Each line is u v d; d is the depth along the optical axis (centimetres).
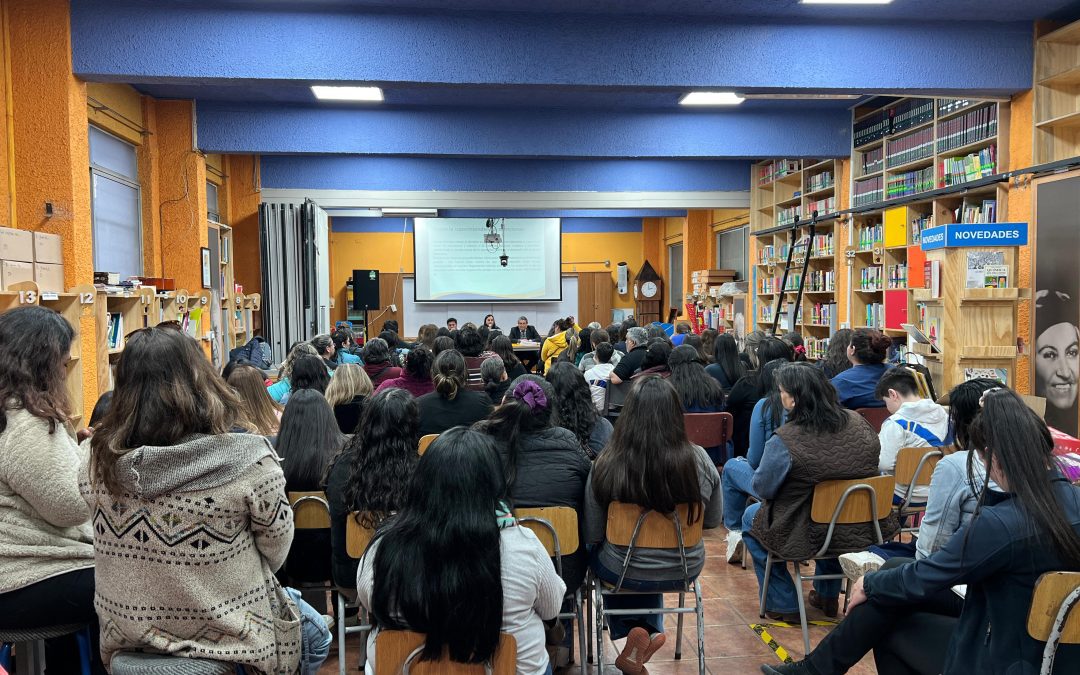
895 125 681
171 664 144
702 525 252
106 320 458
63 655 215
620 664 238
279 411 360
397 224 1516
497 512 163
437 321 1545
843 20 491
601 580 252
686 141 729
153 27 453
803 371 281
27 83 446
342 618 238
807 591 343
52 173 448
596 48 478
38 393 165
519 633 158
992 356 485
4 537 163
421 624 143
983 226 484
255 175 895
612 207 951
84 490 147
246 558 151
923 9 478
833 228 821
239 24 458
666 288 1573
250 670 153
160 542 143
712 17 483
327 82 469
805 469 272
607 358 583
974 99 532
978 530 161
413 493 150
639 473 230
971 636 168
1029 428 163
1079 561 156
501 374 446
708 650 287
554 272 1494
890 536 291
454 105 704
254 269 897
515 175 925
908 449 304
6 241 376
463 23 471
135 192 658
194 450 141
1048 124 499
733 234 1216
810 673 224
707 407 441
